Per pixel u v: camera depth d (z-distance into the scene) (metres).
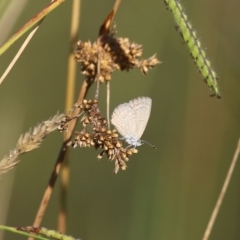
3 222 0.88
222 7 0.95
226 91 0.95
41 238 0.80
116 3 0.85
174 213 0.94
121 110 0.84
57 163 0.84
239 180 0.95
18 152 0.81
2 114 0.90
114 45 0.85
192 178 0.95
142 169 0.95
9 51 0.96
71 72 0.86
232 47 0.95
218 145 0.95
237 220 0.95
